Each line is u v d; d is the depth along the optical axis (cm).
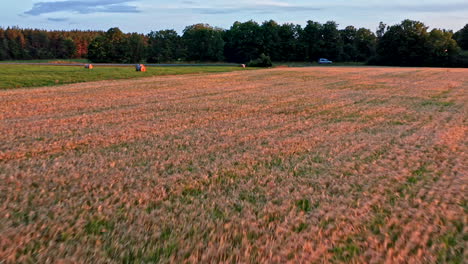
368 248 461
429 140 1068
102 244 464
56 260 426
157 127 1277
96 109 1705
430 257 440
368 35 11212
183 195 638
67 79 3434
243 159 866
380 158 876
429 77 3931
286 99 2047
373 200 611
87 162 841
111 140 1073
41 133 1174
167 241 472
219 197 626
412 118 1445
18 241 469
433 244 471
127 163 835
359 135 1138
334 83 3159
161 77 3953
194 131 1206
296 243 470
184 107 1756
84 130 1224
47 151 947
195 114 1555
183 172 766
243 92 2430
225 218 541
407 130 1220
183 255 439
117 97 2166
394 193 646
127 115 1535
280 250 454
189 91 2503
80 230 500
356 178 725
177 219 538
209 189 664
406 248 461
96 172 762
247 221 531
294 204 595
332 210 573
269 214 556
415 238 486
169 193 645
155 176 736
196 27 11806
